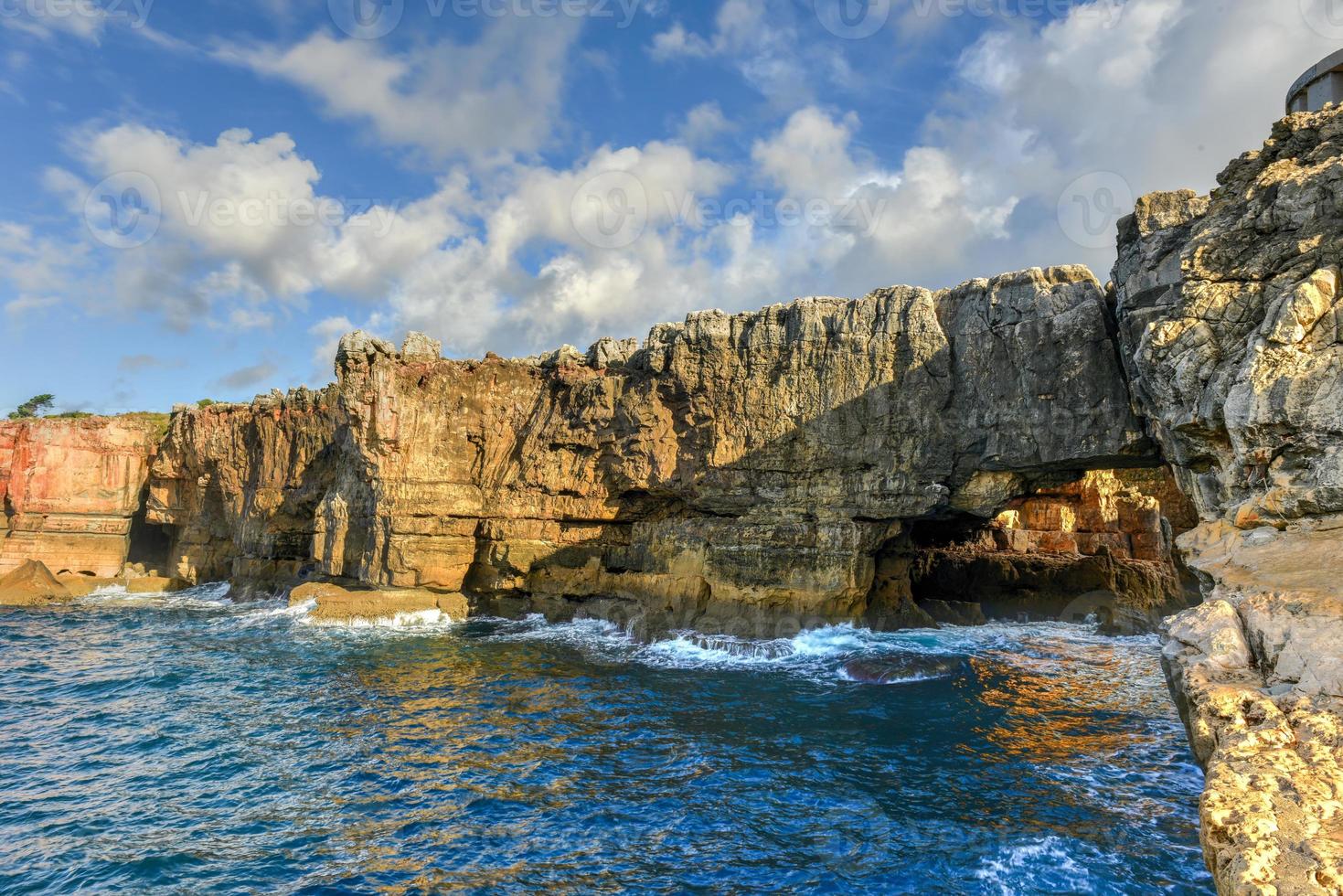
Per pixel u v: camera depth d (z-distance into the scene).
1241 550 15.24
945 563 46.66
